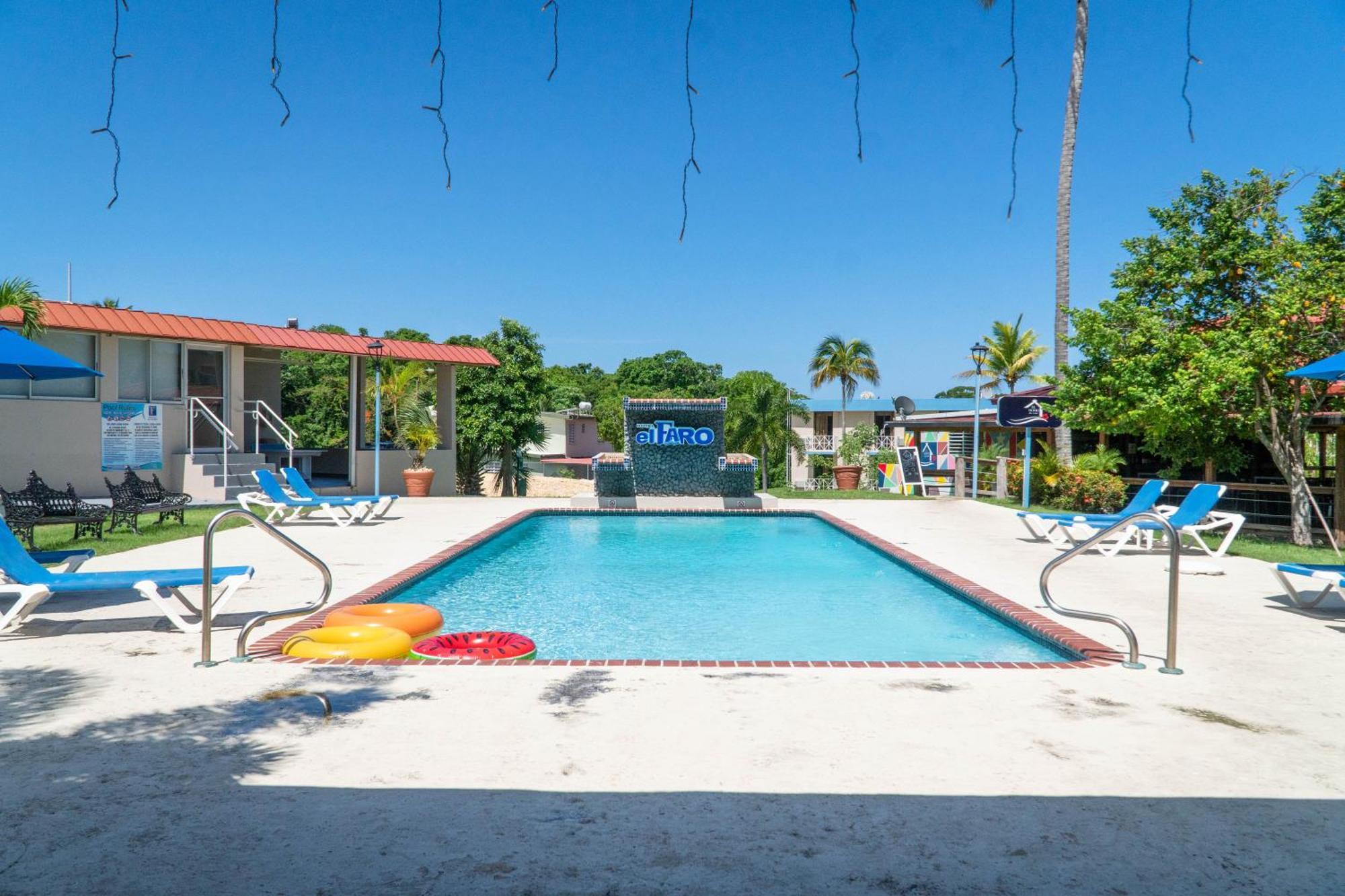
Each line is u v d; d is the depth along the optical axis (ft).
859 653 22.34
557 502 62.59
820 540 46.50
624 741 12.89
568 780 11.35
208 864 9.04
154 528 43.42
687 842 9.64
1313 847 9.62
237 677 16.21
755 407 117.29
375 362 66.23
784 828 10.00
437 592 30.78
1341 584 22.47
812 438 149.48
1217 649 19.29
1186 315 46.42
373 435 85.71
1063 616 23.34
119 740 12.75
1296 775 11.73
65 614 22.36
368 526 46.29
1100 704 14.94
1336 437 46.52
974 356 76.84
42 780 11.23
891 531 45.85
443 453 77.56
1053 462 65.46
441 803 10.61
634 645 23.27
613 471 60.03
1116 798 10.93
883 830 9.96
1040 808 10.61
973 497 76.23
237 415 64.54
